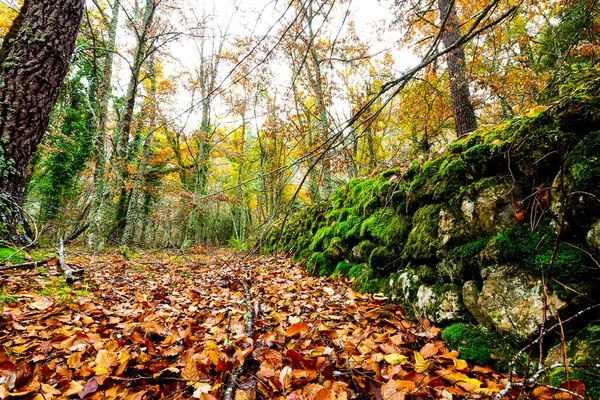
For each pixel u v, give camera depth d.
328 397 1.22
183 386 1.41
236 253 8.73
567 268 1.37
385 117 9.23
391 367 1.45
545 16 5.55
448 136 10.25
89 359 1.60
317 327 1.99
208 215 18.11
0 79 3.06
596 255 1.31
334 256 3.73
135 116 12.49
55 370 1.48
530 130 1.69
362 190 3.86
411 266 2.40
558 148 1.54
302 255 5.05
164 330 2.01
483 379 1.44
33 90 3.15
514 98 6.57
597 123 1.44
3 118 3.01
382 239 2.81
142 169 11.34
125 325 2.10
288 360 1.59
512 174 1.68
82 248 8.10
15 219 3.26
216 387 1.32
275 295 3.00
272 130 9.28
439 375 1.40
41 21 3.21
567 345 1.28
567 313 1.33
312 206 6.02
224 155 15.67
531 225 1.60
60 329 1.89
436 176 2.34
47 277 2.95
